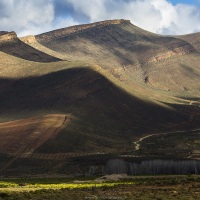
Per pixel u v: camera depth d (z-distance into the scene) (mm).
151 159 168500
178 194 78750
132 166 152875
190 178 114500
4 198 72312
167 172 147375
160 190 87500
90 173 158750
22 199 71688
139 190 89000
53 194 78688
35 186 107062
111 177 135250
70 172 164125
